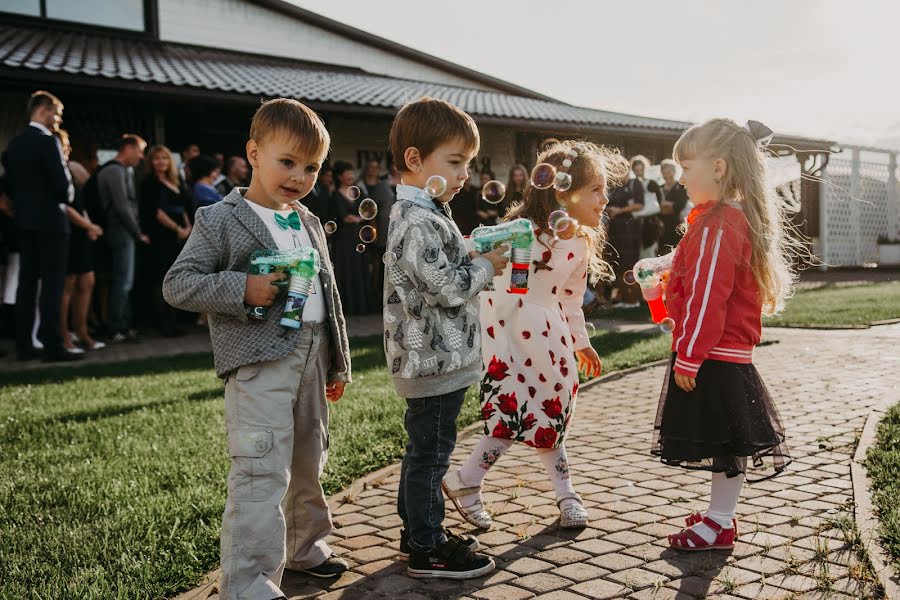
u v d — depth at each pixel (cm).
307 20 1499
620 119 1550
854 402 448
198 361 704
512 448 393
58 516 298
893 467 311
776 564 241
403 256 233
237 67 1238
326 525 251
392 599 230
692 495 310
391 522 295
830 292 1134
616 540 267
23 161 709
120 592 227
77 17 1251
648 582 233
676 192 1008
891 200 1950
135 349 808
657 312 292
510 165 1450
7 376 641
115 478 344
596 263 322
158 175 880
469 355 243
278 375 220
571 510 280
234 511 209
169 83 944
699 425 252
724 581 229
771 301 265
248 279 211
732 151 256
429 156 240
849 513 278
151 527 277
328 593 237
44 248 721
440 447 244
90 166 861
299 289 215
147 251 898
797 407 441
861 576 227
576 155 292
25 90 924
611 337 739
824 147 1709
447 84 1750
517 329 285
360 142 1304
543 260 285
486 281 239
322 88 1146
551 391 283
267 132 218
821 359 590
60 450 395
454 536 251
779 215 272
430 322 237
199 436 414
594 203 291
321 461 243
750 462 340
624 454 372
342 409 458
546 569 246
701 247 251
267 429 214
